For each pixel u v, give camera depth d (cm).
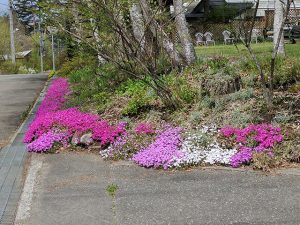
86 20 648
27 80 1562
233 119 552
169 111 614
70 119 619
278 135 489
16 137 641
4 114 856
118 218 369
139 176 462
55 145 571
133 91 718
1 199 418
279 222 345
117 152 524
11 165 518
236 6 1938
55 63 2808
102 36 634
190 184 431
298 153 462
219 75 670
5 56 3897
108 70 798
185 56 805
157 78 604
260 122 538
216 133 532
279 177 432
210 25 1950
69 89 979
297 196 388
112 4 582
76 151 558
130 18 694
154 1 678
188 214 368
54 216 379
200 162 479
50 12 646
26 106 942
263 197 390
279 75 660
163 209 380
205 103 603
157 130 562
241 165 468
